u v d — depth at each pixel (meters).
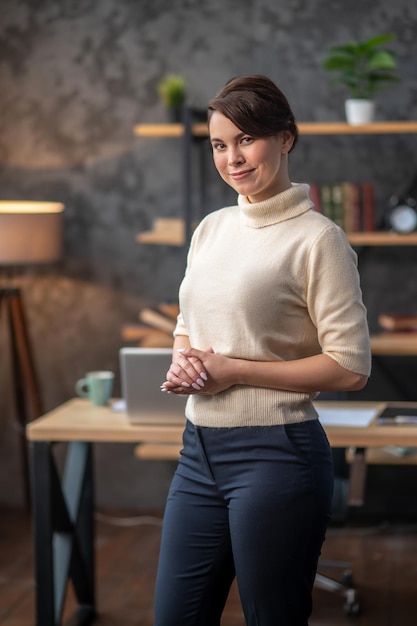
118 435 3.34
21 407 5.46
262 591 2.31
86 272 5.54
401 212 5.07
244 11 5.27
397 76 5.22
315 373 2.28
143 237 5.15
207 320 2.36
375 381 5.37
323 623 3.85
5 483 5.68
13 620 3.90
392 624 3.84
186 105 5.34
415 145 5.24
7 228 4.97
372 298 5.38
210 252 2.41
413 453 4.32
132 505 5.61
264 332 2.31
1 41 5.48
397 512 5.39
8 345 5.61
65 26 5.41
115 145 5.45
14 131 5.51
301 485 2.28
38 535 3.45
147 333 5.03
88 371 5.59
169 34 5.34
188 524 2.40
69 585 4.28
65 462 5.59
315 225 2.30
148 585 4.31
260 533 2.28
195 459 2.40
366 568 4.52
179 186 5.42
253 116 2.22
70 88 5.45
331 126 4.83
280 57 5.27
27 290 5.59
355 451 3.58
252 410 2.31
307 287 2.30
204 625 2.43
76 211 5.51
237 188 2.31
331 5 5.21
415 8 5.17
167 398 3.31
